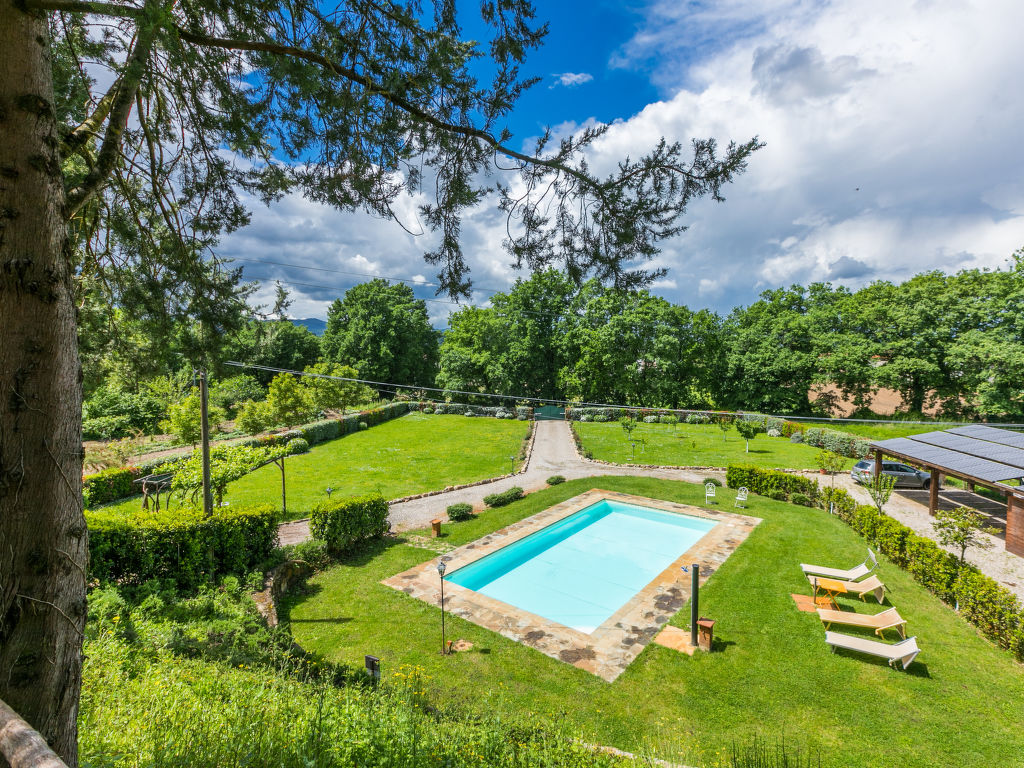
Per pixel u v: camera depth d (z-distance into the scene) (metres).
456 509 18.53
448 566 14.38
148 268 5.11
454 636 10.78
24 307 2.45
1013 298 31.62
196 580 11.87
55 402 2.53
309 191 5.06
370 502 16.17
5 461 2.37
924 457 17.94
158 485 15.76
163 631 7.76
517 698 8.76
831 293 45.47
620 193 4.66
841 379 38.69
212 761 3.46
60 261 2.61
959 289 35.50
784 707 8.54
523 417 42.38
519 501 20.86
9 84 2.45
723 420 38.56
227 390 33.94
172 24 3.05
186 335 5.41
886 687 9.00
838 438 29.02
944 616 11.34
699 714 8.40
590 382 44.47
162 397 27.94
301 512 18.84
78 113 4.21
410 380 52.56
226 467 14.64
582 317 45.50
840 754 7.48
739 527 17.50
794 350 42.09
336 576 13.73
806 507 19.69
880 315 38.19
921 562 12.98
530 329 46.19
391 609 11.91
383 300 48.66
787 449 30.31
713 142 4.36
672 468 26.09
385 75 4.08
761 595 12.59
